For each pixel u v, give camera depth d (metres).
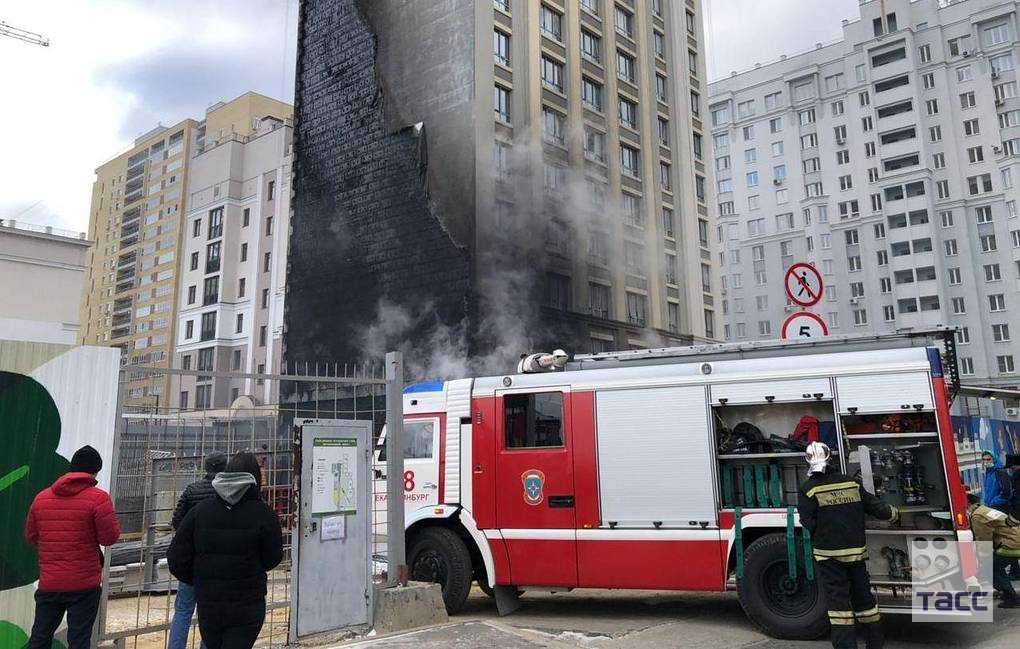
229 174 56.59
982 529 8.27
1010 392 13.39
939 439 6.82
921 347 7.16
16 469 5.64
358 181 29.72
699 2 42.44
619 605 9.02
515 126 27.72
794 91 65.00
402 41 29.17
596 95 32.69
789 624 6.92
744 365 7.62
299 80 33.44
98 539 5.26
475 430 8.59
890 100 59.34
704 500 7.46
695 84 40.81
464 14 27.36
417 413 9.03
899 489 7.00
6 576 5.54
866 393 7.12
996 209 53.94
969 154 55.88
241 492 4.41
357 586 6.95
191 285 57.84
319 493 6.74
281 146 54.38
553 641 6.75
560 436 8.22
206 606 4.26
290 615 6.42
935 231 55.84
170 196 74.25
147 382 56.78
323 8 32.88
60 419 5.84
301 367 30.12
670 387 7.80
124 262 81.69
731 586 7.95
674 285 35.34
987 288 53.72
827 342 7.80
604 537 7.77
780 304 63.25
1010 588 8.32
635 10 36.34
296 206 32.22
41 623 5.09
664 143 36.88
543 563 8.02
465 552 8.45
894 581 6.68
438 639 6.64
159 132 82.94
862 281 59.06
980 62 56.03
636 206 33.88
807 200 62.91
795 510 6.97
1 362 5.66
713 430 7.56
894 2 60.12
